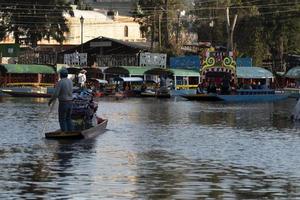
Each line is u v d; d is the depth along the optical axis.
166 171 19.91
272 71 117.50
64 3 124.25
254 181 18.41
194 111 53.97
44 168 20.11
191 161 22.22
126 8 179.00
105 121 34.72
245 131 34.19
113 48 114.25
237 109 58.31
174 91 90.19
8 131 32.31
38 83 98.06
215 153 24.48
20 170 19.67
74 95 30.73
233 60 85.62
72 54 105.31
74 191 16.50
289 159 22.95
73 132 28.64
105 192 16.44
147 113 50.06
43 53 112.94
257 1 127.12
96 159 22.23
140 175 19.09
